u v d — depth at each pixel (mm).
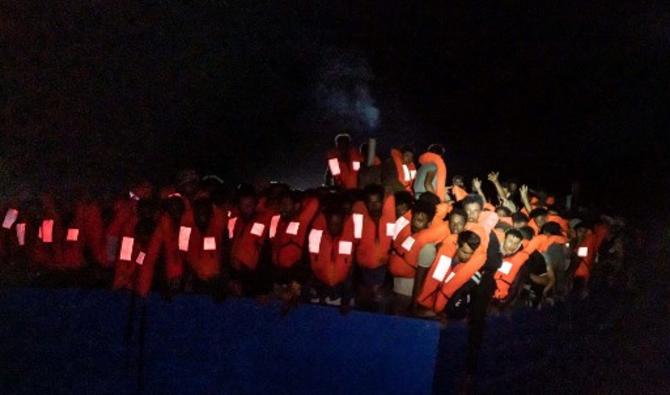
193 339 4641
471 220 4598
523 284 5500
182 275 4734
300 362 4492
